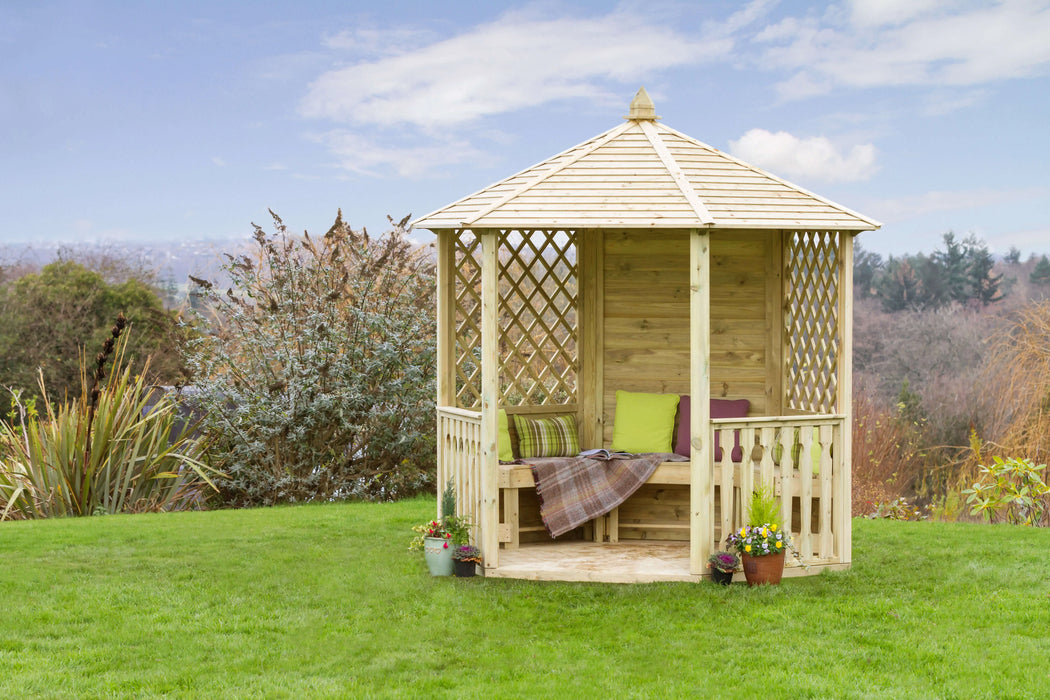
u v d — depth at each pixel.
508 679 5.64
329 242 13.76
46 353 20.64
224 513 11.03
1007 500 11.95
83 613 6.77
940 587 7.52
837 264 8.43
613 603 7.11
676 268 9.38
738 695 5.34
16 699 5.21
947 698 5.29
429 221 8.20
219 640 6.26
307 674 5.71
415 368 13.11
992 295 29.09
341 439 13.45
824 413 8.65
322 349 12.91
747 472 7.82
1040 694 5.33
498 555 8.45
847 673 5.66
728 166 8.57
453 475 8.54
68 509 11.50
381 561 8.33
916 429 19.48
